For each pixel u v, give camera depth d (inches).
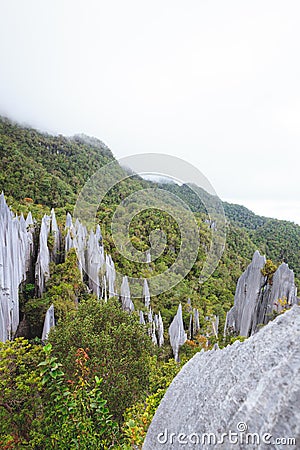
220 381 42.3
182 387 52.3
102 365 235.8
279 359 36.4
